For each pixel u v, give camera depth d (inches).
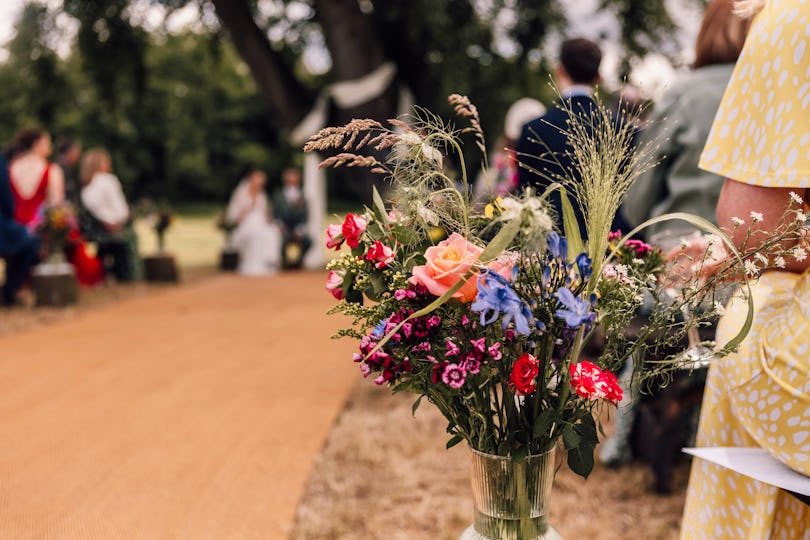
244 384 197.8
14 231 311.7
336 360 224.7
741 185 49.1
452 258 43.8
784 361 47.1
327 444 152.3
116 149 1204.5
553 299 43.9
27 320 291.9
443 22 379.9
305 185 495.2
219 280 435.5
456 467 139.6
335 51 360.2
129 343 249.6
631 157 46.2
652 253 54.7
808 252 47.8
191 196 1385.3
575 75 121.6
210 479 134.6
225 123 1337.4
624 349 48.0
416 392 48.3
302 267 497.0
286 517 119.2
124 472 137.7
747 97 48.6
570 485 130.4
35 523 116.9
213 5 376.8
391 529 115.2
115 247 407.8
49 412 173.3
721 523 54.4
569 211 44.4
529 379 42.6
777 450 48.0
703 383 122.0
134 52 444.8
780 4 47.3
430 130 47.5
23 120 490.3
